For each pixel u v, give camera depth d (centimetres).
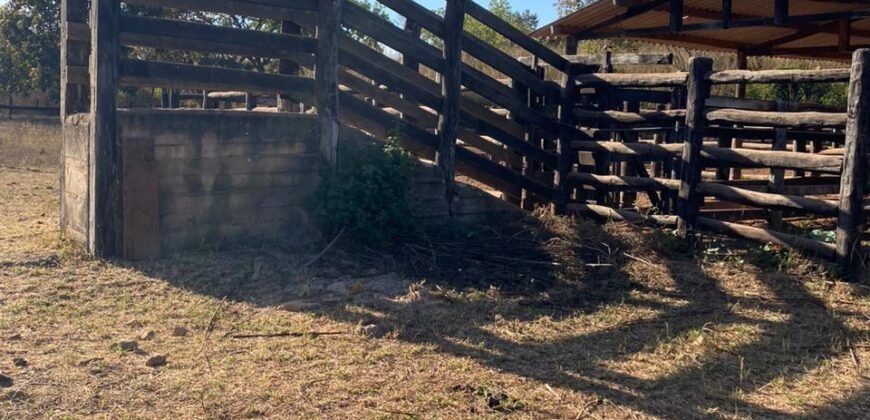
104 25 715
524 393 461
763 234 786
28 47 2728
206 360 503
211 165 766
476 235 878
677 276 746
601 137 1003
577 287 712
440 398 450
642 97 1034
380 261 758
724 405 452
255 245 793
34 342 529
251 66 1852
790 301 672
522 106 955
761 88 2028
